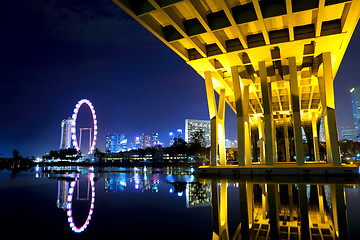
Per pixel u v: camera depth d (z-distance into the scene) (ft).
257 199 36.86
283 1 66.90
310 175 77.61
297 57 91.71
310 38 77.66
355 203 32.60
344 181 60.44
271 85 124.67
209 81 101.24
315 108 175.94
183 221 24.00
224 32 81.00
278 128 245.04
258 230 21.27
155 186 54.44
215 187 51.31
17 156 511.81
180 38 79.46
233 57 91.04
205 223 23.32
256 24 76.18
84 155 653.71
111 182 66.13
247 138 105.19
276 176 76.89
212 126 97.71
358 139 652.89
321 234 19.99
